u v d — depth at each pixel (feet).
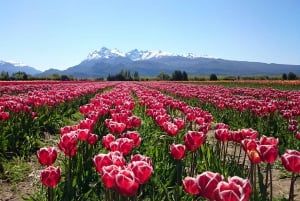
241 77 395.34
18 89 118.62
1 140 36.81
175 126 29.22
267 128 46.65
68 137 22.49
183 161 28.86
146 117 55.21
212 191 13.19
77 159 25.63
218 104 60.64
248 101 57.36
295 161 17.60
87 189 24.08
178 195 20.97
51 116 53.26
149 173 15.34
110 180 15.08
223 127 29.94
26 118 45.09
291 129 40.52
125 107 50.26
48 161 20.34
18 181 31.40
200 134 23.00
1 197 27.99
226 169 25.58
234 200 11.53
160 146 32.94
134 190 14.12
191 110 44.24
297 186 30.37
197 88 132.77
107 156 17.22
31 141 40.40
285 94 89.86
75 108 76.74
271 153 18.52
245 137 26.00
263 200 21.13
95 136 26.84
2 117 40.24
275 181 31.55
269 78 376.68
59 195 21.72
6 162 35.37
